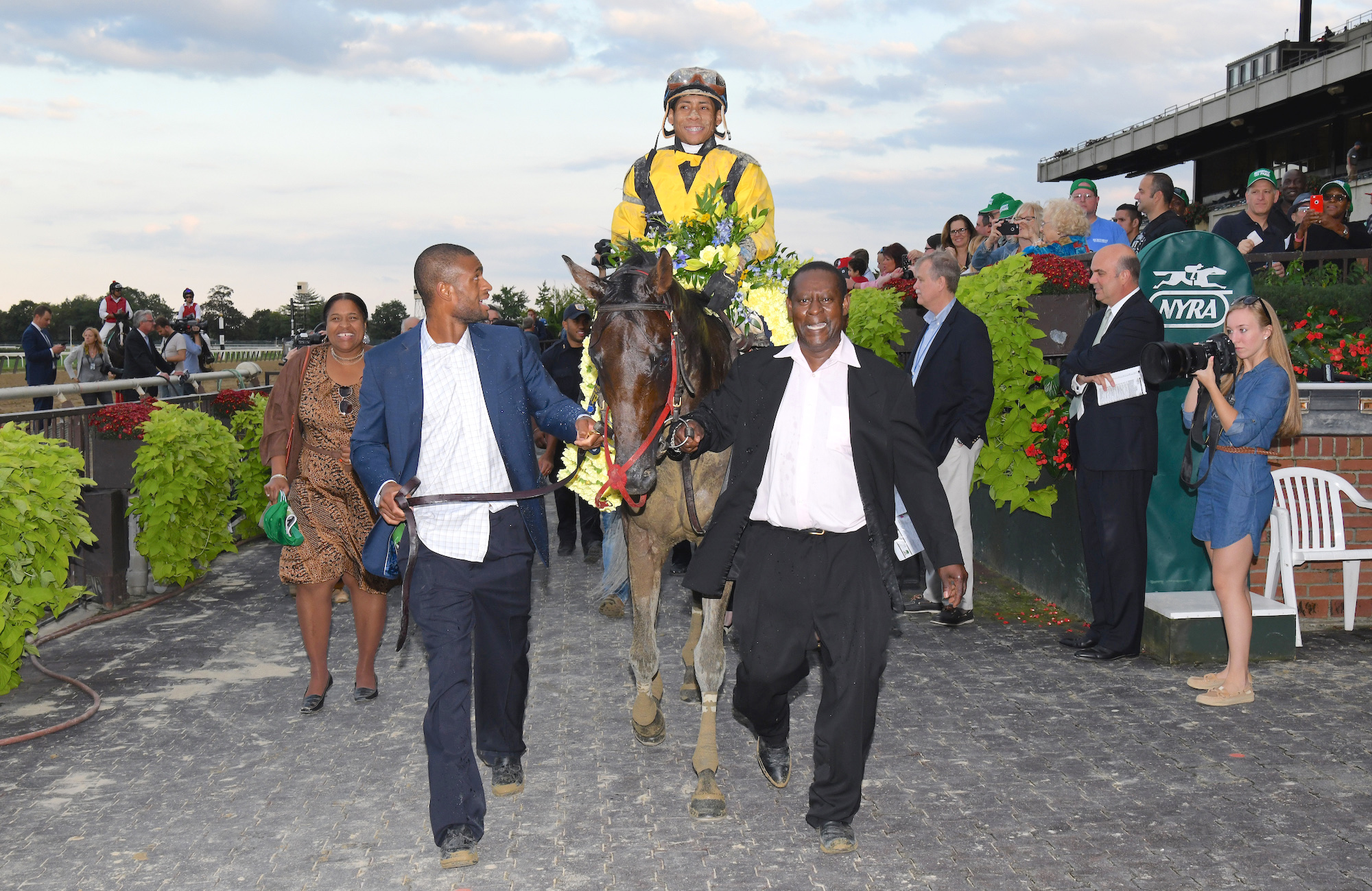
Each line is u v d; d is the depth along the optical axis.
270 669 6.34
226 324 66.50
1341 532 6.67
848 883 3.66
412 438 3.97
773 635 3.86
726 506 3.89
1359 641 6.55
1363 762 4.62
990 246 10.93
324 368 5.49
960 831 4.02
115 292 16.92
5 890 3.68
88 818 4.27
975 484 7.87
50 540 5.71
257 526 10.62
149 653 6.70
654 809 4.30
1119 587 6.19
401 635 3.98
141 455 7.89
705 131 5.94
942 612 7.17
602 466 4.59
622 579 7.13
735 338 5.05
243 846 4.01
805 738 5.06
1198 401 5.38
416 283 4.02
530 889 3.66
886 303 9.38
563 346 9.02
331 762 4.85
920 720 5.25
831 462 3.76
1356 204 18.16
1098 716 5.26
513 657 4.23
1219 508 5.37
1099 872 3.70
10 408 15.63
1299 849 3.84
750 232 5.32
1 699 5.84
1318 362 7.25
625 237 5.78
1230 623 5.39
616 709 5.54
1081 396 6.30
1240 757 4.70
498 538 4.01
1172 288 6.70
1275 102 20.81
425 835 4.09
